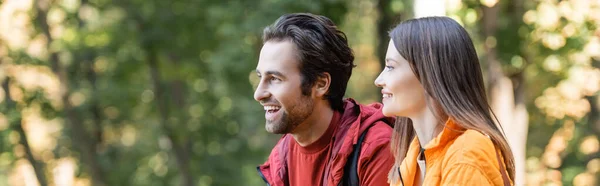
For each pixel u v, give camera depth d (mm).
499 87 8781
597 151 13109
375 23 9656
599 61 9719
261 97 2543
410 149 2229
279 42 2525
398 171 2240
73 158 17375
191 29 13477
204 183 15266
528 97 11109
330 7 9305
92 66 15617
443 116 2061
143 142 16719
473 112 2008
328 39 2533
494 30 8711
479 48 8742
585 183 12812
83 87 15461
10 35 15703
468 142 1956
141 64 14312
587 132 13000
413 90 2090
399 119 2338
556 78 10438
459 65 2029
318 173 2629
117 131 17078
